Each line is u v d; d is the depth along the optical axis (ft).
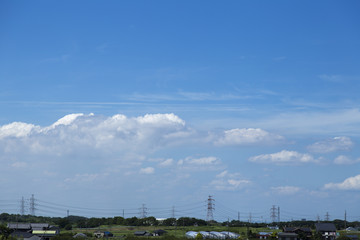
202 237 366.84
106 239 368.48
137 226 566.36
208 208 567.59
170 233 456.86
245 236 417.69
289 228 402.72
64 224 544.21
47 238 365.81
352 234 453.99
